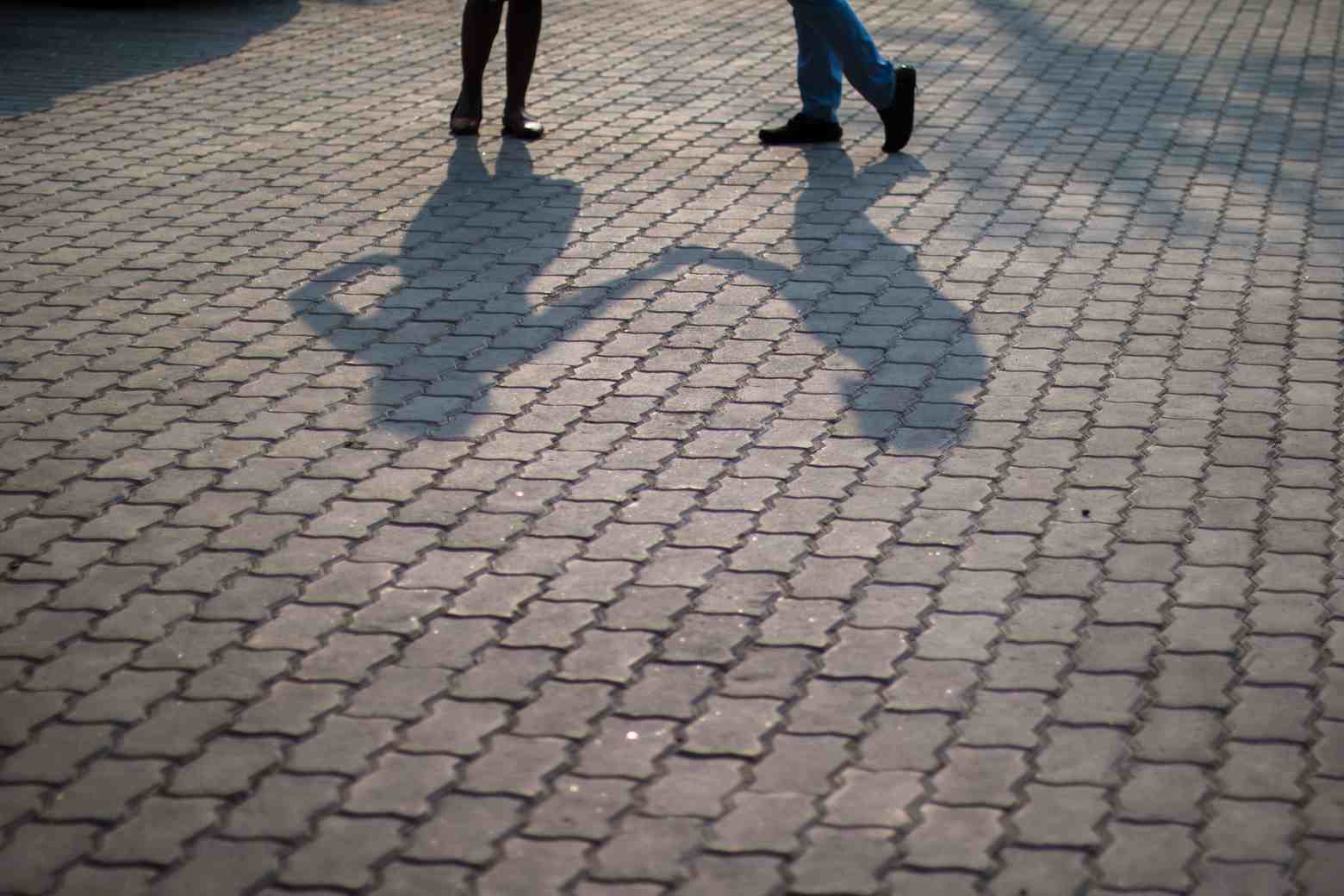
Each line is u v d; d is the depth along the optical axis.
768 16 12.28
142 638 4.01
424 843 3.26
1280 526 4.54
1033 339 5.93
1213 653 3.92
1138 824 3.31
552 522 4.59
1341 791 3.40
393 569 4.34
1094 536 4.49
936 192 7.76
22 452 5.03
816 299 6.34
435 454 5.02
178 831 3.29
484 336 5.98
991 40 11.49
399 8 12.42
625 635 4.02
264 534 4.54
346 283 6.55
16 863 3.20
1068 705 3.72
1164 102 9.65
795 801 3.38
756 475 4.88
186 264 6.78
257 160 8.33
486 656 3.94
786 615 4.11
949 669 3.87
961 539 4.48
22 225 7.29
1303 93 9.90
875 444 5.07
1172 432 5.15
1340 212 7.48
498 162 8.30
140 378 5.61
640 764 3.51
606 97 9.69
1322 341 5.89
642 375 5.61
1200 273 6.62
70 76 10.16
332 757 3.54
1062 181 7.95
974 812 3.35
